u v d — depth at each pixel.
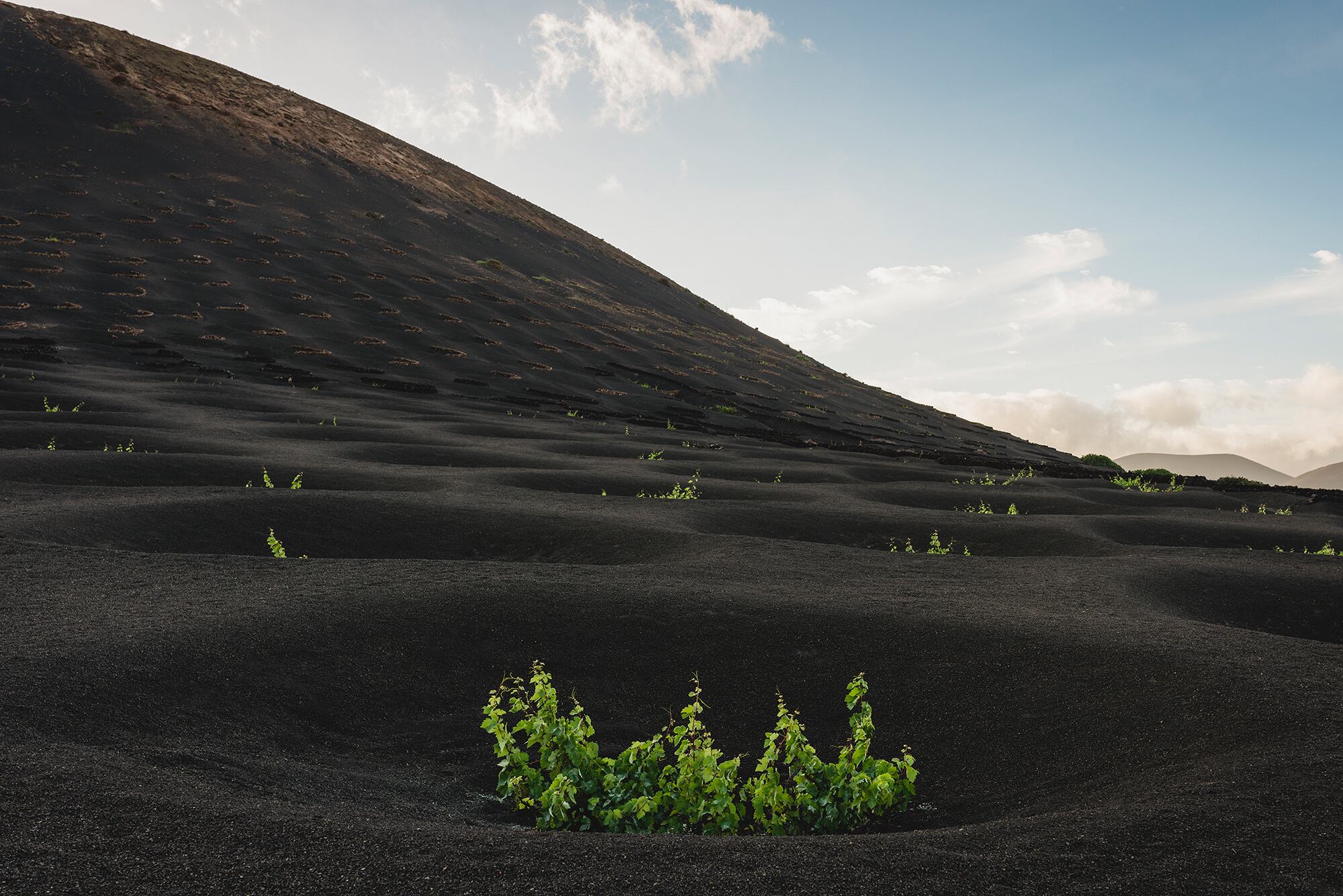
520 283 92.62
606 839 4.77
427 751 7.31
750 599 11.01
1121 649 8.98
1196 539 21.77
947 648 9.46
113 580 10.42
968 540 19.72
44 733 5.85
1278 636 9.91
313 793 5.84
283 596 9.91
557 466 28.69
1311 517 29.61
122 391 37.94
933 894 4.27
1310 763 5.99
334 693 7.87
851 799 6.07
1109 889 4.36
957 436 82.44
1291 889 4.38
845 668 9.16
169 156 84.94
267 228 78.94
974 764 7.32
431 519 17.00
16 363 41.16
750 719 8.33
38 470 19.38
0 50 87.62
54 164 75.31
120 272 60.59
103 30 103.31
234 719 6.96
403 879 4.23
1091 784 6.61
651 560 14.80
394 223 94.88
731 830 5.74
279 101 114.81
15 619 8.44
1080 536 19.72
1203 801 5.45
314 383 48.44
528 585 11.02
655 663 9.28
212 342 53.53
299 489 19.61
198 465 22.12
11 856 4.20
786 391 82.06
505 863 4.41
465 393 54.59
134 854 4.32
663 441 43.59
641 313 102.25
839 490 27.94
